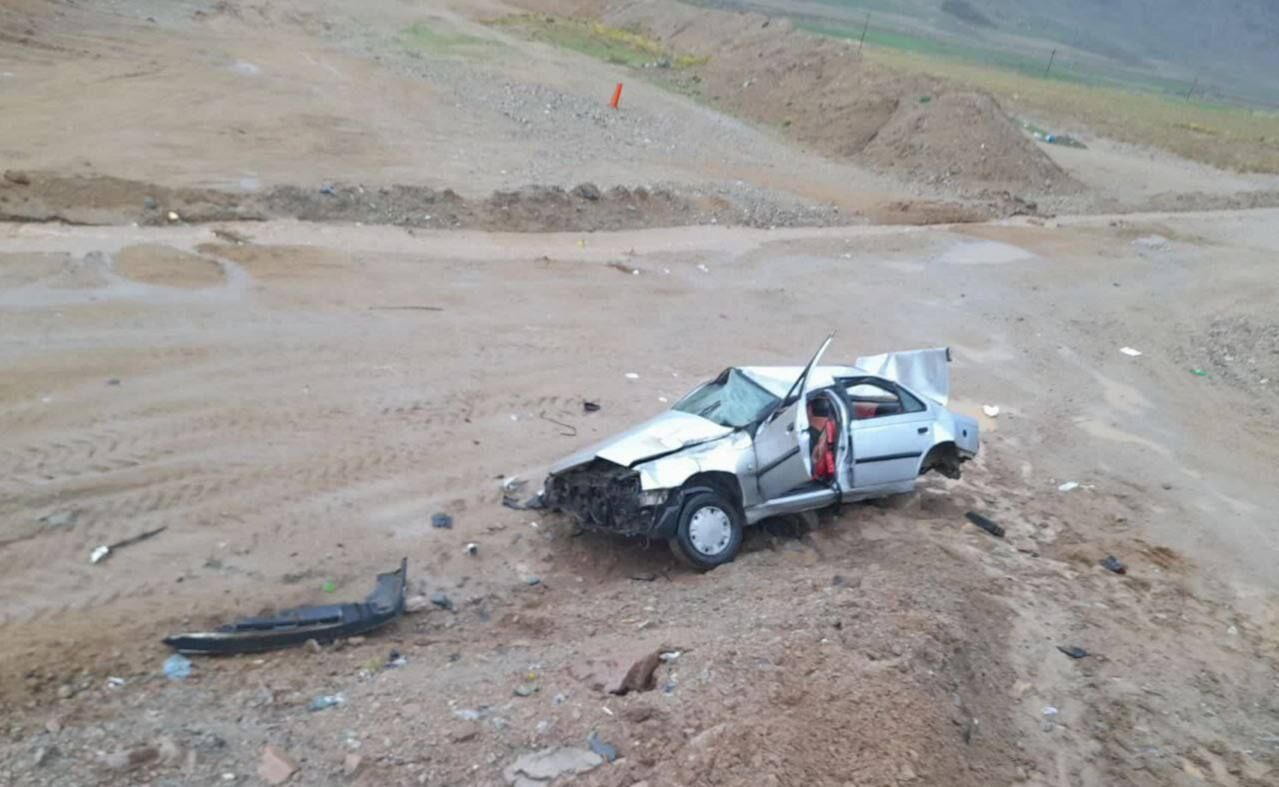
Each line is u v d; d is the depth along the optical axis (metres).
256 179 22.45
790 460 9.38
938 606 8.34
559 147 31.44
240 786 5.48
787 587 8.69
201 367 12.94
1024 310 21.41
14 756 5.66
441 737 5.98
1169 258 27.50
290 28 42.75
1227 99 97.94
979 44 100.81
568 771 5.65
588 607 8.61
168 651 7.27
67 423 10.84
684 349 16.64
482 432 12.41
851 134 39.94
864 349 17.69
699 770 5.64
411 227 21.31
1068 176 38.50
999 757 6.72
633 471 9.18
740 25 52.84
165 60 33.00
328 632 7.67
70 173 19.92
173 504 9.59
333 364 13.77
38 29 33.19
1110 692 7.94
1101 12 141.75
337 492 10.34
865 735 6.08
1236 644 9.14
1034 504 12.25
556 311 17.58
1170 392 17.52
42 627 7.41
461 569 9.25
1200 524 12.17
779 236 25.42
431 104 33.81
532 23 56.53
